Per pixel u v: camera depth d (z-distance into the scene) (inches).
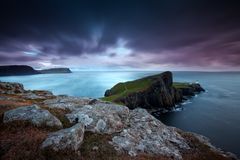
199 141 895.1
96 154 525.0
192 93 7386.8
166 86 5782.5
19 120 597.0
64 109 863.7
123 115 904.3
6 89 1734.7
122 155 561.6
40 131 560.7
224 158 760.3
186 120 3671.3
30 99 1359.5
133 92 4911.4
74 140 504.7
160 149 689.0
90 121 711.7
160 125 933.8
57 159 439.5
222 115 4020.7
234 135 2812.5
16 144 458.6
